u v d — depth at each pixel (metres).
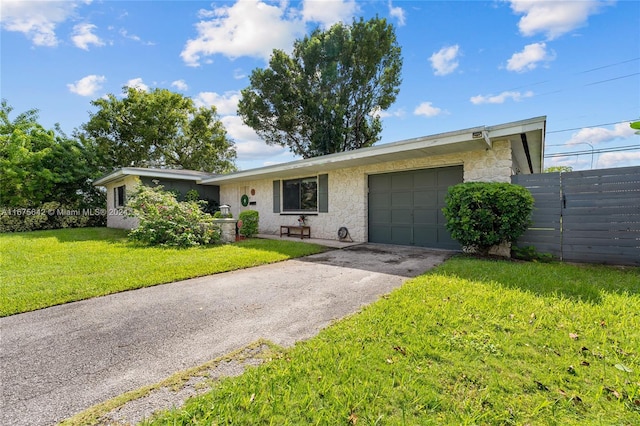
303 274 5.02
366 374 1.96
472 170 6.67
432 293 3.60
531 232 5.91
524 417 1.58
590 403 1.68
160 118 21.27
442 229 7.37
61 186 15.35
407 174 8.01
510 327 2.62
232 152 25.92
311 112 18.03
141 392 1.86
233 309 3.38
